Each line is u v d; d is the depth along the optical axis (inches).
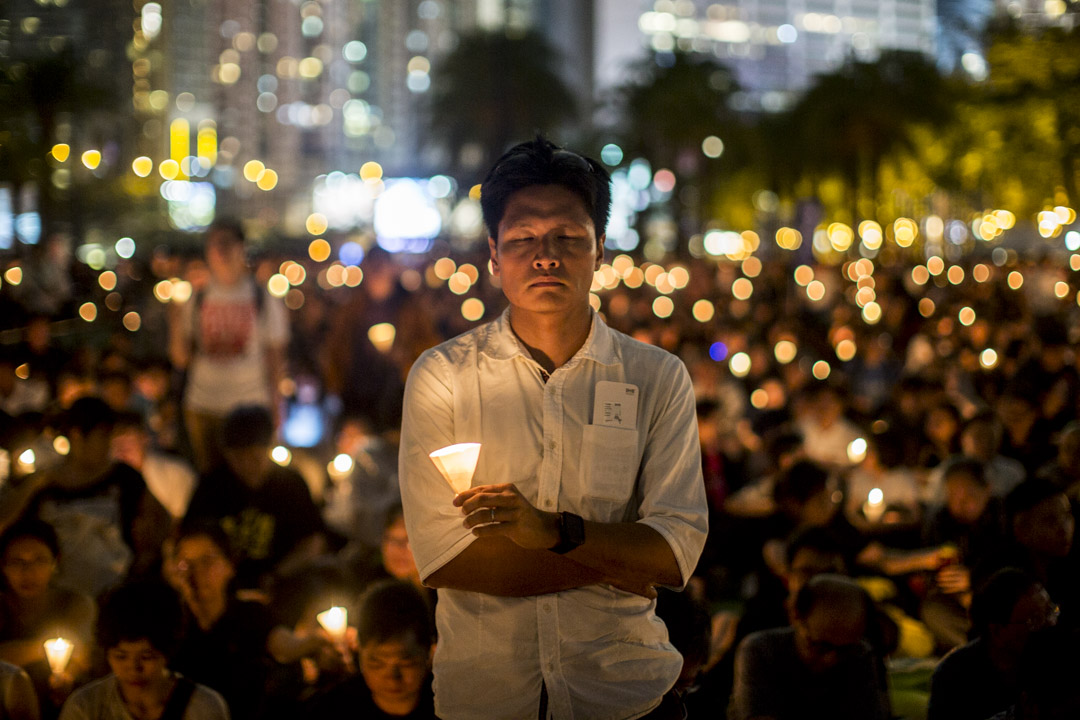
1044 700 125.8
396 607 152.9
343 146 6402.6
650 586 91.6
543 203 93.7
